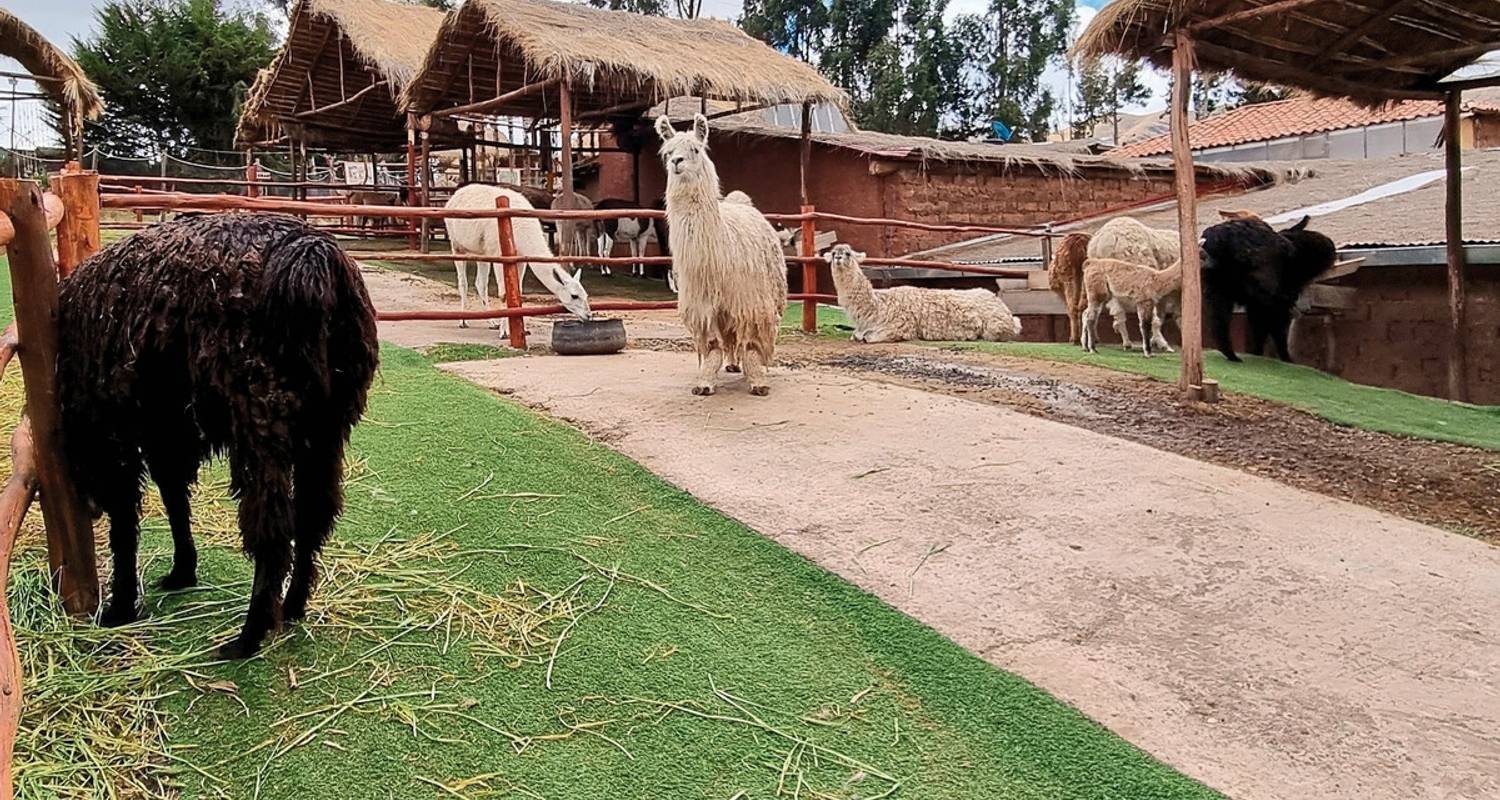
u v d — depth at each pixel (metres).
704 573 3.43
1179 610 3.25
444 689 2.68
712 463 4.45
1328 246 8.18
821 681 2.79
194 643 2.82
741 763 2.42
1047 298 10.66
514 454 4.48
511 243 7.56
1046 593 3.33
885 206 14.34
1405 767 2.46
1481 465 5.17
